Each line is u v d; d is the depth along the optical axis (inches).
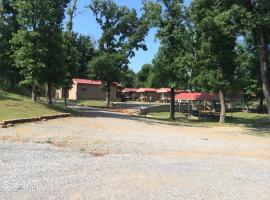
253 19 1221.1
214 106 2716.5
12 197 359.6
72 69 1910.7
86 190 393.1
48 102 1466.5
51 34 1391.5
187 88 1863.9
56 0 1381.6
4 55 1599.4
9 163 502.6
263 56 1309.1
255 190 428.1
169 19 1802.4
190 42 1752.0
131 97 4446.4
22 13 1357.0
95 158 575.5
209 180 464.8
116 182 429.1
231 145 832.9
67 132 876.0
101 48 2652.6
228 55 1617.9
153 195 387.2
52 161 531.2
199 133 1095.0
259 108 2760.8
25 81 1374.3
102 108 2237.9
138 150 689.6
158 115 2252.7
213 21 1464.1
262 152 749.9
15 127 892.6
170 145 775.1
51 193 377.1
